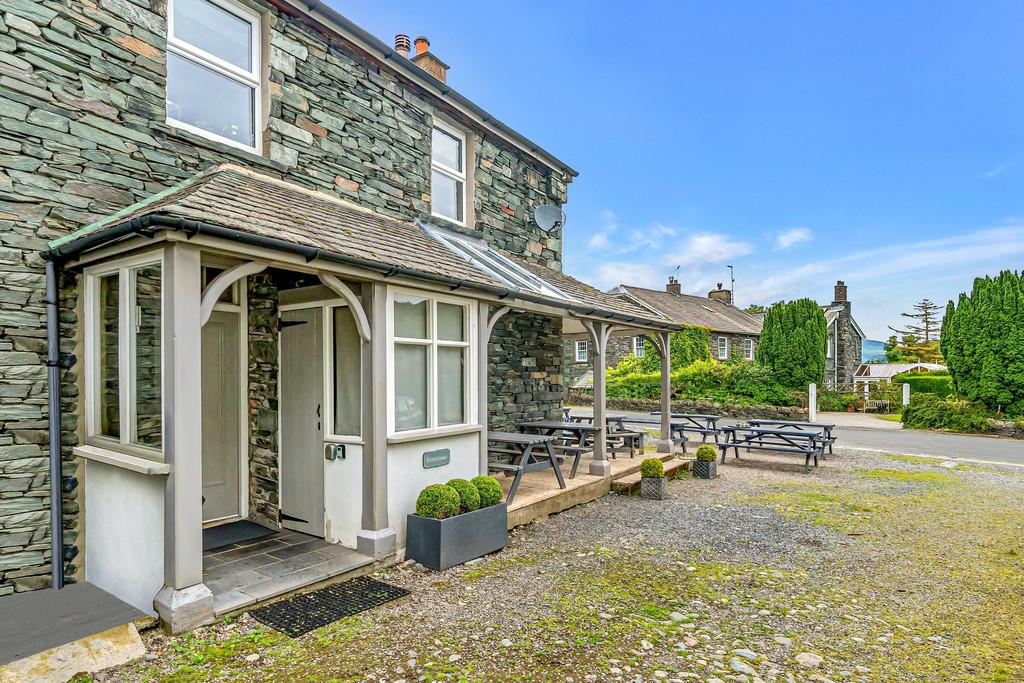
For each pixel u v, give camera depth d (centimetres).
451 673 307
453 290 554
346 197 657
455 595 422
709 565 500
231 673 304
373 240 518
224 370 573
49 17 430
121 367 407
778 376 2277
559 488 709
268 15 588
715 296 3694
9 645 329
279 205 475
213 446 563
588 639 353
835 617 394
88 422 442
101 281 433
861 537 591
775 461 1123
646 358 2689
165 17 500
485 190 888
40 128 425
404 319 524
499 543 532
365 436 481
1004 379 1622
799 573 482
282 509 552
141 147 480
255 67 591
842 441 1442
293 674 304
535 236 1002
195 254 359
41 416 426
